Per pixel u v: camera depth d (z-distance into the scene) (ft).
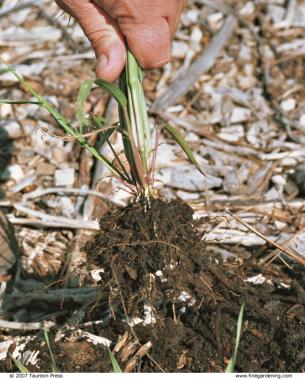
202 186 2.38
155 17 1.58
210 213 2.25
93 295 1.90
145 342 1.66
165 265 1.59
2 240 2.03
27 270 2.10
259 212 2.25
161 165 2.46
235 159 2.50
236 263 1.95
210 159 2.51
